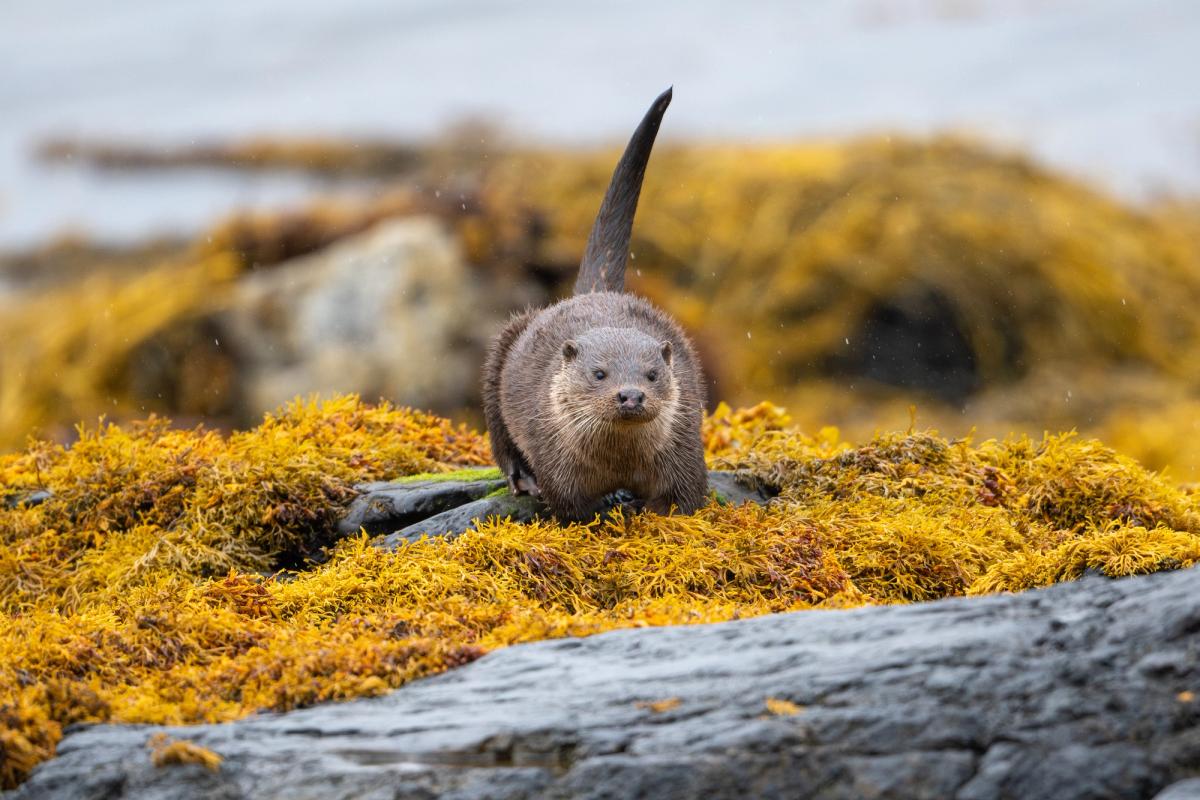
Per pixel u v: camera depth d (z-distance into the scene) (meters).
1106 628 10.70
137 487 20.00
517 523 17.59
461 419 44.72
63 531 19.81
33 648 13.82
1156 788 9.21
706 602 15.10
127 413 45.31
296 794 10.15
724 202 55.28
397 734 10.80
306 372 45.22
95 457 21.27
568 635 13.30
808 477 20.02
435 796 9.93
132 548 18.77
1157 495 19.06
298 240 49.69
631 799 9.66
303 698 12.05
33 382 46.34
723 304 51.16
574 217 58.66
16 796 10.56
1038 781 9.35
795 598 15.87
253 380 45.56
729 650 11.61
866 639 11.31
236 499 19.38
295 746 10.76
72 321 48.56
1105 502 18.80
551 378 17.92
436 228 47.66
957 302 49.81
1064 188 60.03
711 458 22.23
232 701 12.30
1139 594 11.19
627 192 21.61
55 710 11.85
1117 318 51.06
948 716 9.92
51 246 70.12
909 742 9.79
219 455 20.55
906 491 19.30
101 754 10.84
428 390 44.78
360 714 11.42
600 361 17.11
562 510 17.84
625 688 11.04
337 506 19.61
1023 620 11.20
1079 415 47.06
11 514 19.88
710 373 43.84
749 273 51.97
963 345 49.47
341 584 16.02
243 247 49.94
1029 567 15.32
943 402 48.31
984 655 10.56
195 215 75.69
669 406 17.41
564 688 11.31
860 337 49.44
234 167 86.62
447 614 14.23
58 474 21.06
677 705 10.59
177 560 18.38
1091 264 52.53
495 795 9.83
